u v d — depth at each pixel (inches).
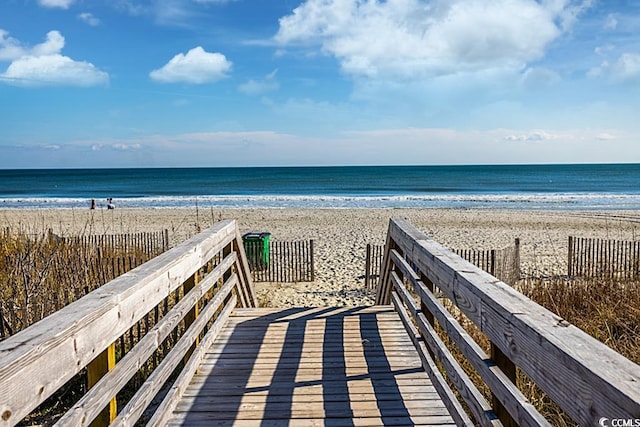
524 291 238.1
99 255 226.1
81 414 58.6
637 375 41.6
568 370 47.4
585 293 220.7
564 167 4638.3
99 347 65.9
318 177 2930.6
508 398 64.1
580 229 711.7
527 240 605.9
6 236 314.5
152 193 1776.6
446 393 97.7
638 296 201.9
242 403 113.3
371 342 155.3
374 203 1226.6
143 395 81.5
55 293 170.1
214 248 152.0
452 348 165.9
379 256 461.1
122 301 75.0
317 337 160.1
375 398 115.5
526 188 1915.6
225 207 1121.4
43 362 50.8
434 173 3385.8
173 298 221.8
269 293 355.9
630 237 623.5
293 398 115.7
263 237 414.0
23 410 46.8
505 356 70.4
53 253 217.5
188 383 120.6
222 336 161.0
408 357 142.5
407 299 148.9
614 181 2389.3
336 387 121.8
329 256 505.7
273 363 137.9
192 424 103.8
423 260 123.4
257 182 2448.3
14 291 170.2
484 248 543.5
